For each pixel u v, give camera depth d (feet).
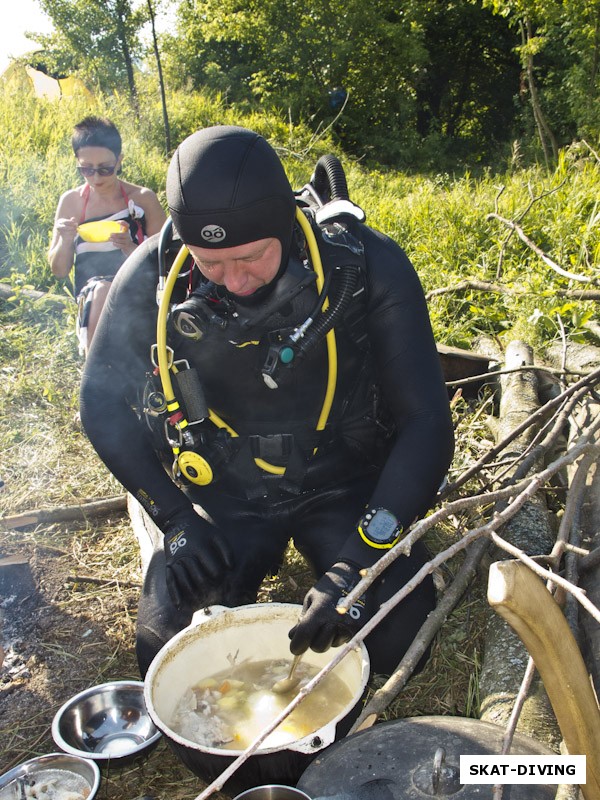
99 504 11.19
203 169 6.53
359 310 7.68
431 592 8.41
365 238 7.81
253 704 7.05
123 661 8.71
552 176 30.12
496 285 17.08
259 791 5.42
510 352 13.98
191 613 7.75
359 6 66.80
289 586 9.74
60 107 35.94
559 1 49.73
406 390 7.73
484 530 5.54
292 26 67.87
